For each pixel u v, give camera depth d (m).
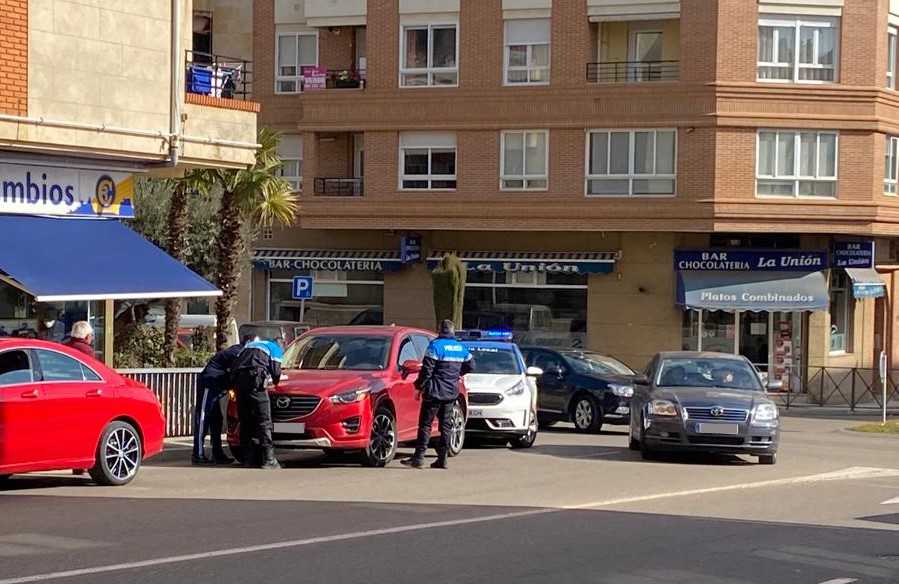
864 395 37.38
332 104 38.53
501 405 21.58
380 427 18.00
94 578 9.48
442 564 10.37
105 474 14.94
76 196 20.30
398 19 38.03
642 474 17.75
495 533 12.03
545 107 36.78
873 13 36.28
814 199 35.97
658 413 19.30
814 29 36.22
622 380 27.31
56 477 16.08
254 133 22.61
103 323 20.94
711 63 35.62
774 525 13.10
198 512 13.07
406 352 19.12
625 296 37.50
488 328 38.72
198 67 22.12
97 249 19.73
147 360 24.03
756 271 36.72
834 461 20.66
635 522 13.02
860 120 36.19
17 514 12.82
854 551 11.61
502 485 16.05
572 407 27.48
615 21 37.12
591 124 36.41
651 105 35.97
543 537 11.88
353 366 18.55
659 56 37.25
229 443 17.78
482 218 37.38
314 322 40.31
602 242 37.59
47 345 14.42
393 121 38.00
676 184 35.91
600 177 36.59
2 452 13.51
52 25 19.30
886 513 14.27
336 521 12.55
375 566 10.20
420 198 37.78
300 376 17.84
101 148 19.95
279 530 11.91
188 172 26.77
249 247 35.66
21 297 19.73
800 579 10.21
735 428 19.02
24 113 18.91
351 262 39.16
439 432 18.08
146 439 15.54
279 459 18.89
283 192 28.45
